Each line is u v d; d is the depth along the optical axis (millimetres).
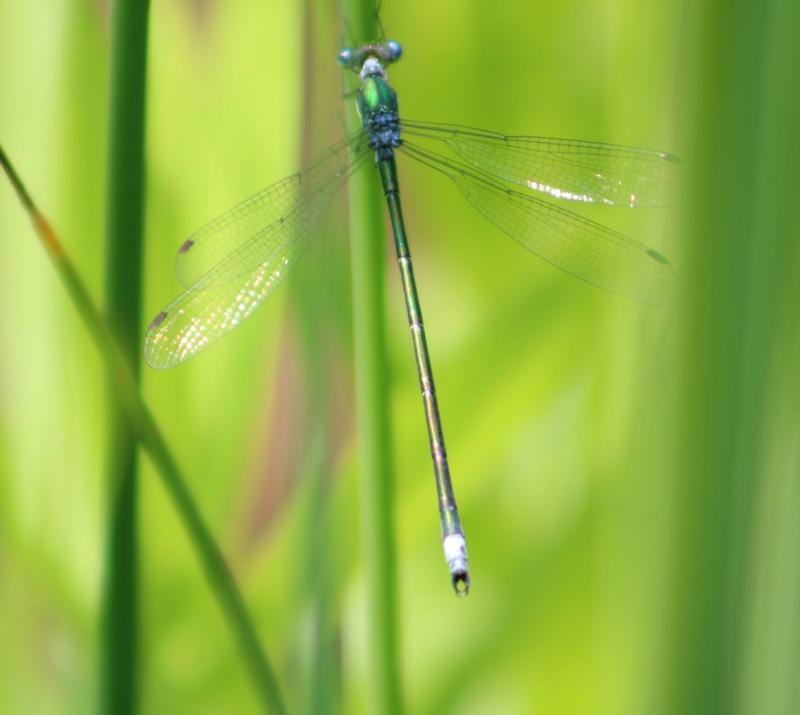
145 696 874
